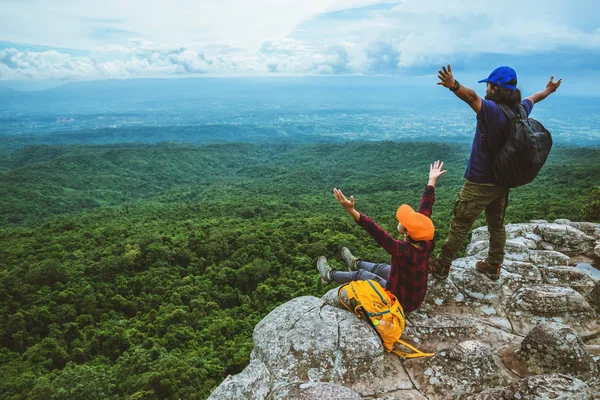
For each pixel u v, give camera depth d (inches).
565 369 119.3
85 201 5679.1
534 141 128.1
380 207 3688.5
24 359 1212.5
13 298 1533.0
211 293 1547.7
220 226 2534.5
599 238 237.1
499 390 104.4
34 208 5059.1
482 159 141.8
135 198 6417.3
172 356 1054.4
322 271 172.9
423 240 134.3
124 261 1747.0
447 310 157.8
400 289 136.5
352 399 99.7
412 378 120.6
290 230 2159.2
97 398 914.7
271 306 1395.2
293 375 119.0
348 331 127.0
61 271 1708.9
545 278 182.9
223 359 1097.4
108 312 1486.2
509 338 141.8
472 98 130.5
